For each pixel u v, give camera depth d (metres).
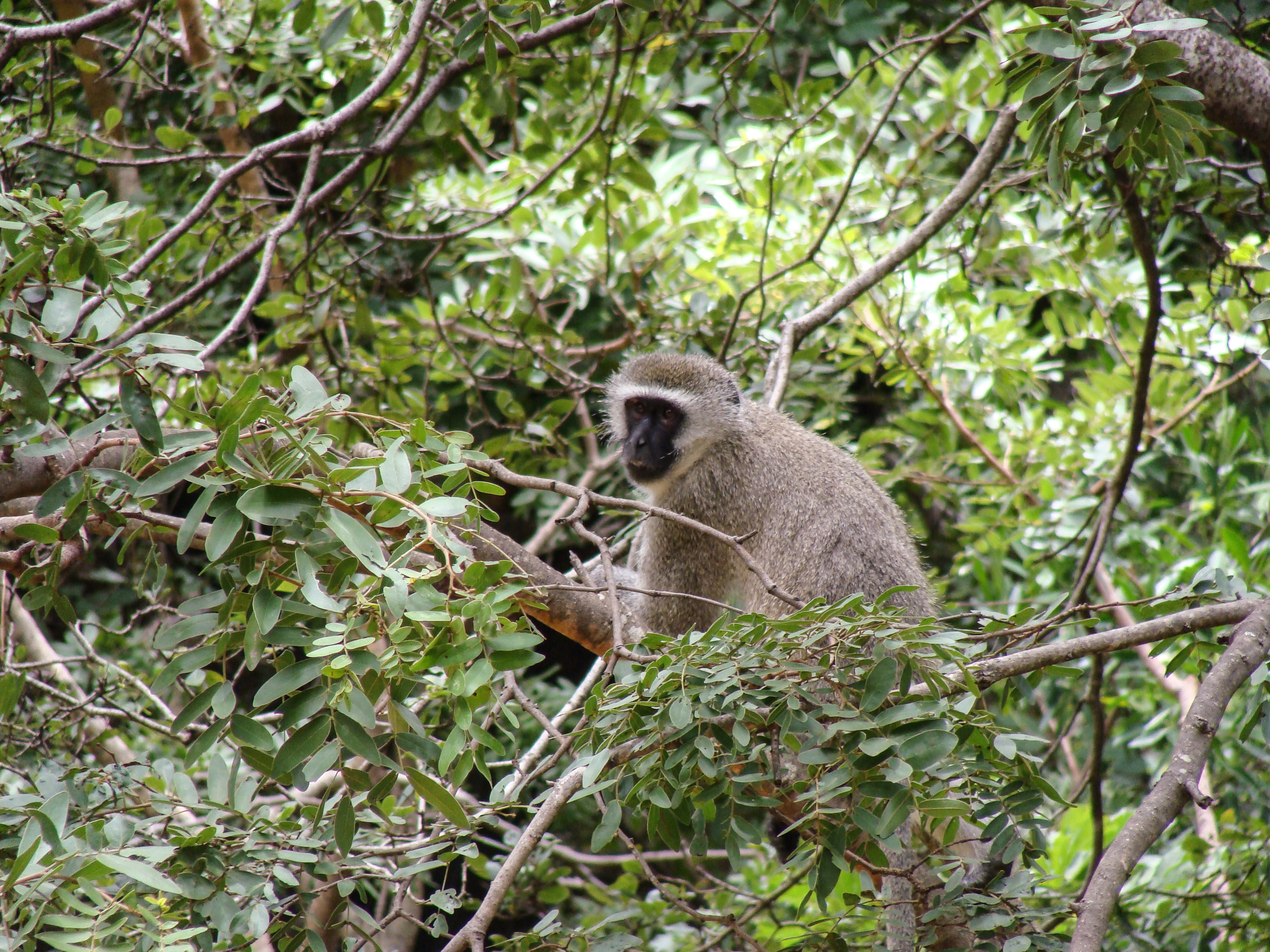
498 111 8.83
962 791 5.17
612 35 10.52
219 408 4.53
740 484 9.70
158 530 6.02
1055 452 12.05
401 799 7.59
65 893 4.42
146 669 10.84
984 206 10.26
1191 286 11.64
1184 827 11.23
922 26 14.69
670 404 9.82
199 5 10.90
